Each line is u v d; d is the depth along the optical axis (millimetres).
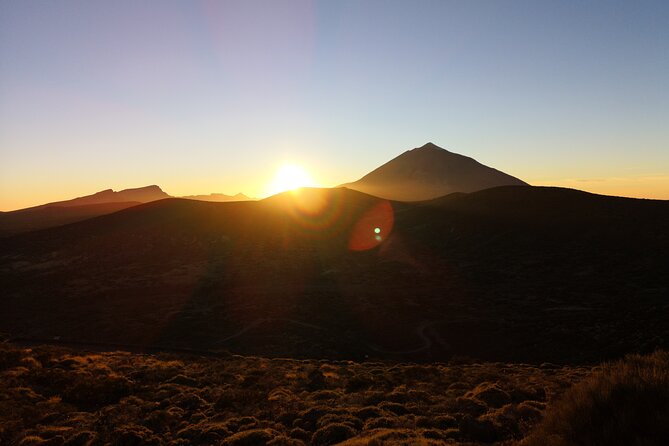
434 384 20953
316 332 55156
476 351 45969
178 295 80625
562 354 40875
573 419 8914
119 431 13547
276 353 47781
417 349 47844
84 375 22391
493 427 11727
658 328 40906
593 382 9750
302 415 14883
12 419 15188
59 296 83375
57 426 15008
